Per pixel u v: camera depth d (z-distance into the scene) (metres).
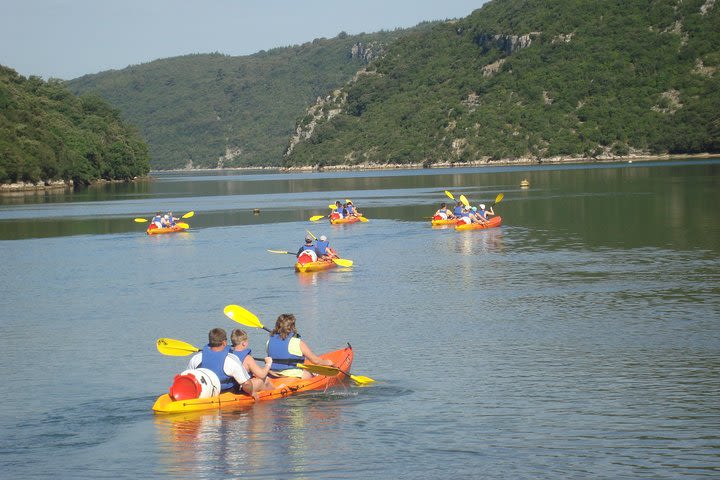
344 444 12.64
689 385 15.08
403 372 16.58
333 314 22.78
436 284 27.16
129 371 17.48
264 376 15.09
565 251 34.22
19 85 164.50
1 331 21.92
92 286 29.38
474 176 137.75
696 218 45.59
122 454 12.55
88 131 162.12
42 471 12.00
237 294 26.81
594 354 17.45
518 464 11.70
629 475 11.23
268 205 76.06
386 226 50.06
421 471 11.55
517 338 19.12
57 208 76.69
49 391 16.05
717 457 11.76
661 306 22.09
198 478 11.54
